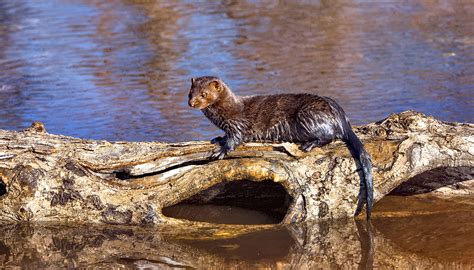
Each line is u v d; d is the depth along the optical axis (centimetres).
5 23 2716
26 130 1243
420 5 2852
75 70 2128
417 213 1236
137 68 2133
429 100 1789
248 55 2239
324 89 1895
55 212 1186
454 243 1114
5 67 2173
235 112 1220
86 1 3061
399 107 1745
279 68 2092
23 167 1179
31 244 1127
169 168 1179
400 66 2091
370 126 1232
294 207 1173
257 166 1152
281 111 1217
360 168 1165
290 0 3027
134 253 1090
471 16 2652
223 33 2523
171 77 2038
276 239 1133
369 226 1180
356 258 1063
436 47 2277
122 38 2480
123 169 1177
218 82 1215
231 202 1291
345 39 2406
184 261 1061
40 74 2097
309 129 1182
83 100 1859
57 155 1188
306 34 2484
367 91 1870
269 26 2605
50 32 2573
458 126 1208
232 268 1038
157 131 1627
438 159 1179
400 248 1097
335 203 1177
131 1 3052
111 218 1175
